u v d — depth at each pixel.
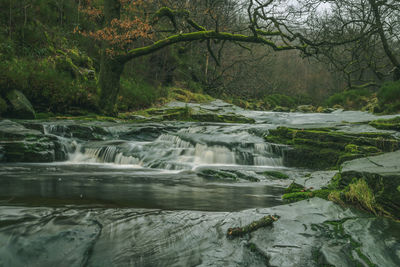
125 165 8.88
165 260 2.29
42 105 13.76
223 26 19.84
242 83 34.19
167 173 7.39
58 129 10.55
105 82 15.27
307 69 53.31
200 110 20.19
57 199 4.18
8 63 12.99
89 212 3.25
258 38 16.12
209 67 32.28
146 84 22.80
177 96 24.52
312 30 16.22
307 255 2.34
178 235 2.68
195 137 10.87
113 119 14.09
